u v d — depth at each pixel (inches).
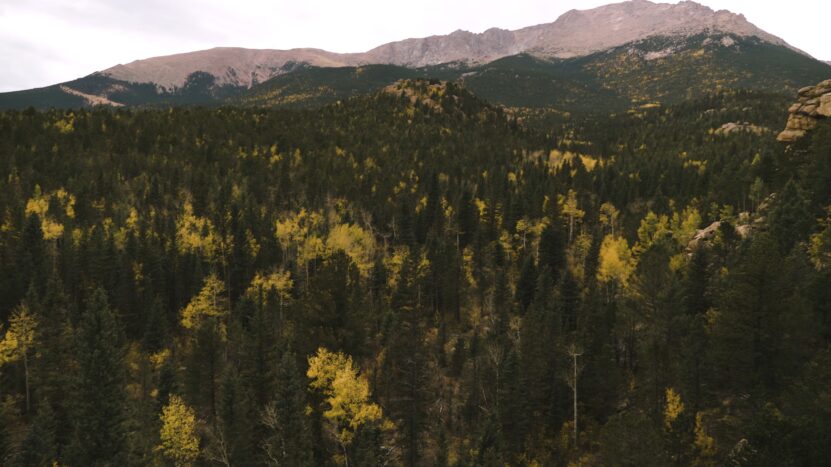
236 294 3978.8
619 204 5260.8
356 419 1504.7
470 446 1820.9
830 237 1744.6
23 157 6323.8
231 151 7573.8
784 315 1280.8
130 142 7490.2
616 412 1904.5
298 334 1850.4
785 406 924.0
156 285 3715.6
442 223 5004.9
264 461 1614.2
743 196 3634.4
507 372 1978.3
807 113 3289.9
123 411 1526.8
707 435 1380.4
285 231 4333.2
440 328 2997.0
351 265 3348.9
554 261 3806.6
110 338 1579.7
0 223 4443.9
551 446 1881.2
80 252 3767.2
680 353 1704.0
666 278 2074.3
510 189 6063.0
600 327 2146.9
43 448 1641.2
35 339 2461.9
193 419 1815.9
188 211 5059.1
